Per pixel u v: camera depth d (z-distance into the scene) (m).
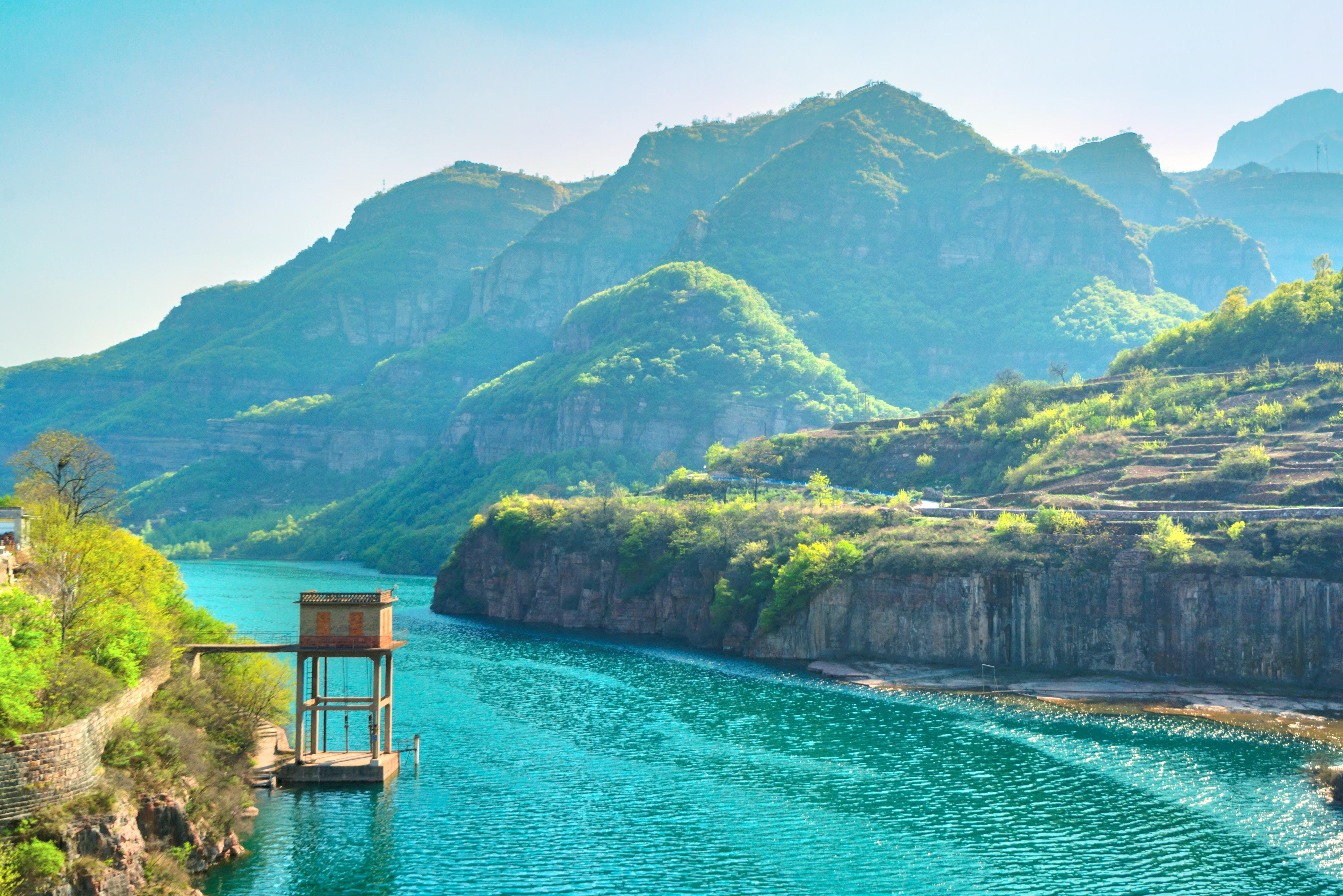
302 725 93.44
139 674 77.81
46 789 59.16
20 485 105.94
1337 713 127.19
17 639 67.50
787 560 181.12
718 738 114.75
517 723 119.88
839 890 73.25
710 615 193.00
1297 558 140.88
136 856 62.16
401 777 96.00
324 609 92.69
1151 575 146.88
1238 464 173.25
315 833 81.12
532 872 75.25
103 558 82.00
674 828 85.06
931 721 124.12
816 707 132.12
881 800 92.75
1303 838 83.62
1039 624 152.62
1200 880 75.38
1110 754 108.44
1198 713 128.25
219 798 77.38
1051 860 79.00
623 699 135.75
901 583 162.75
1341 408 190.25
